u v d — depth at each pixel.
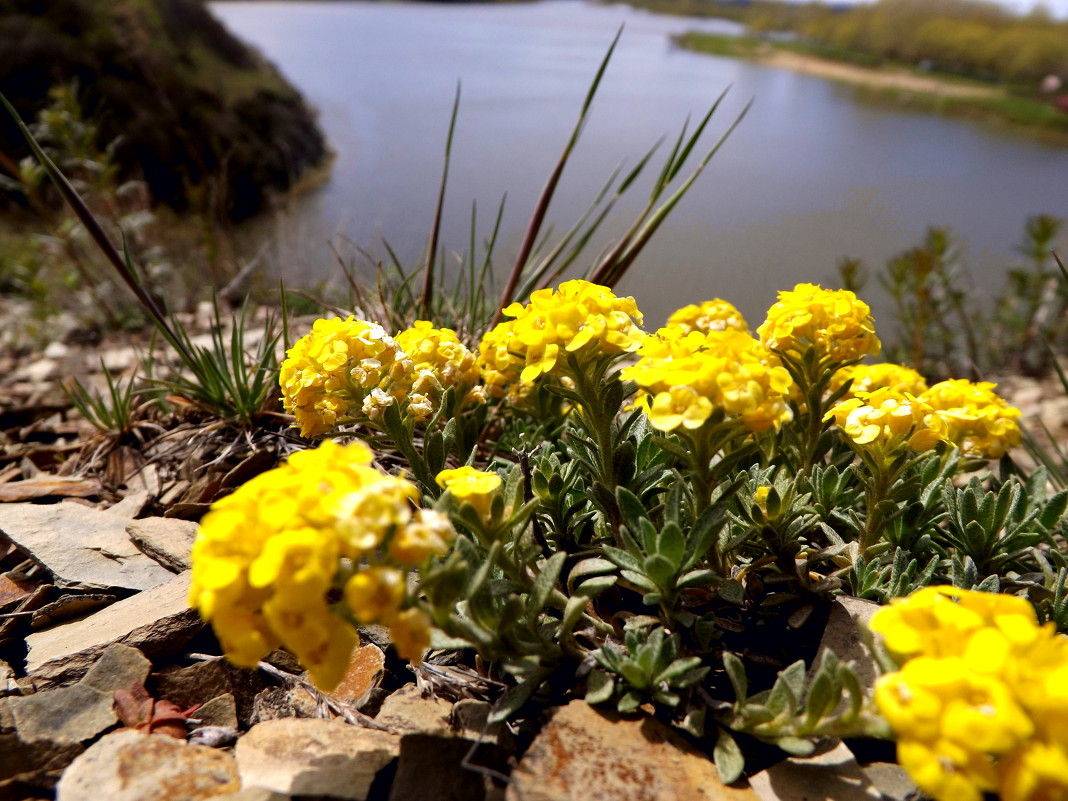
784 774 0.09
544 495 0.12
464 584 0.09
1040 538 0.12
